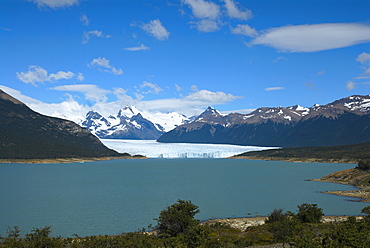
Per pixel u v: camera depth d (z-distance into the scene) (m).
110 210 80.94
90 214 76.31
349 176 133.00
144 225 66.00
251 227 56.03
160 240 43.34
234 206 85.56
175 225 49.31
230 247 41.06
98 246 42.28
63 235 58.41
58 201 94.00
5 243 42.91
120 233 59.94
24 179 152.75
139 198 99.19
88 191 115.56
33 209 82.31
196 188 123.12
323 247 34.69
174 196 103.25
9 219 71.38
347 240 35.16
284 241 42.47
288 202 90.56
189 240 41.72
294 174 173.62
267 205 86.81
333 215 71.94
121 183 139.75
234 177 162.62
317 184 128.62
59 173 184.25
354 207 81.38
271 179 151.12
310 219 56.56
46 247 42.41
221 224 62.44
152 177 165.62
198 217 72.81
